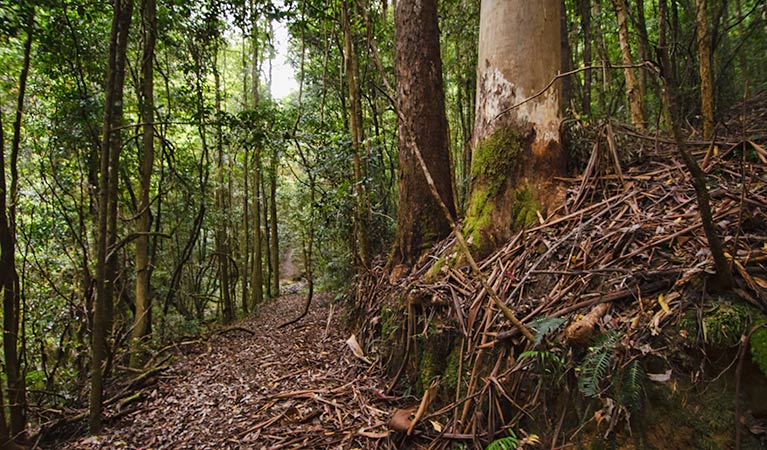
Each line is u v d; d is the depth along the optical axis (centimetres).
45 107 483
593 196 265
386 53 739
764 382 141
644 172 265
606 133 283
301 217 678
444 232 379
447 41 758
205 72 615
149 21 480
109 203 333
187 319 692
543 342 195
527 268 245
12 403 302
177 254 725
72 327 512
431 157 382
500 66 299
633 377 156
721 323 151
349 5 572
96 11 406
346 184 466
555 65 295
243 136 532
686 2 589
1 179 268
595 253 222
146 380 405
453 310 259
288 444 251
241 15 534
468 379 230
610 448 164
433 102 389
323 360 395
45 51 414
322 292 943
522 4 290
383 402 281
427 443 226
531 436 186
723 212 197
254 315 855
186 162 668
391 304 334
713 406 148
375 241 534
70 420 330
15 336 298
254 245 1120
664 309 168
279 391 332
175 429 297
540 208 281
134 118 615
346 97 739
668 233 204
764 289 153
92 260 520
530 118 291
